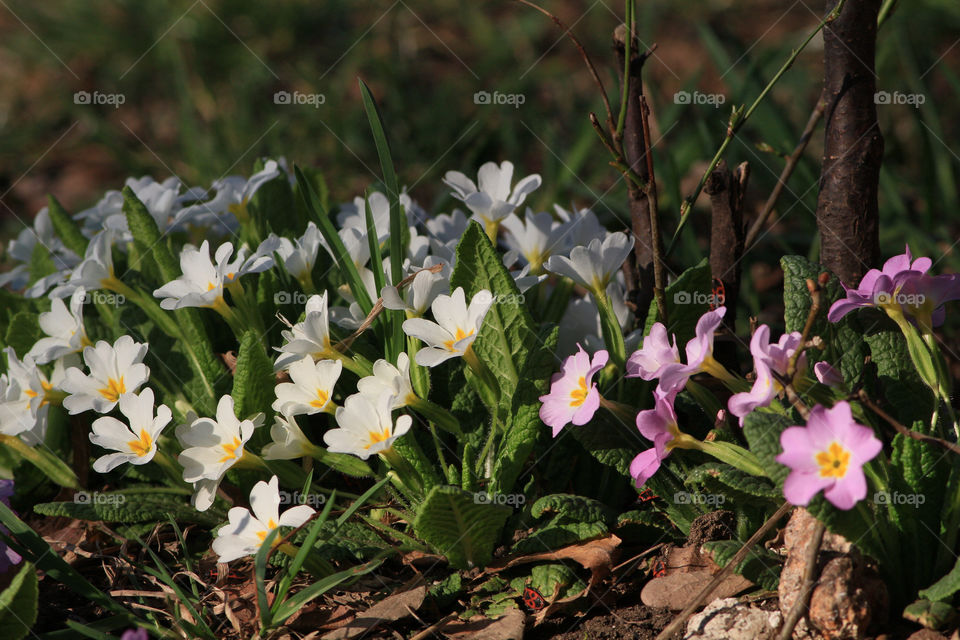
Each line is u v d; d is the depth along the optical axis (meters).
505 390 1.38
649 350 1.34
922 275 1.34
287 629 1.35
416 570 1.37
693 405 1.39
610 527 1.37
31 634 1.34
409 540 1.37
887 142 1.82
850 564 1.31
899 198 1.61
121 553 1.38
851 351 1.37
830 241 1.39
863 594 1.31
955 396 1.37
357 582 1.37
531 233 1.43
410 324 1.36
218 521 1.39
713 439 1.35
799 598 1.31
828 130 1.39
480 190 1.43
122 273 1.47
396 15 2.64
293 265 1.41
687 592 1.34
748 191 1.81
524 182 1.43
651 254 1.42
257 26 2.59
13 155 2.35
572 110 2.23
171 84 2.54
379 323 1.40
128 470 1.42
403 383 1.36
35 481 1.43
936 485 1.33
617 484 1.39
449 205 1.78
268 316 1.42
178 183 1.48
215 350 1.44
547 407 1.35
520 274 1.40
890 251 1.60
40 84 2.58
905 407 1.36
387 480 1.36
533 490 1.38
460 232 1.47
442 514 1.34
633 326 1.45
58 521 1.42
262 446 1.39
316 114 2.24
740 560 1.33
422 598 1.35
